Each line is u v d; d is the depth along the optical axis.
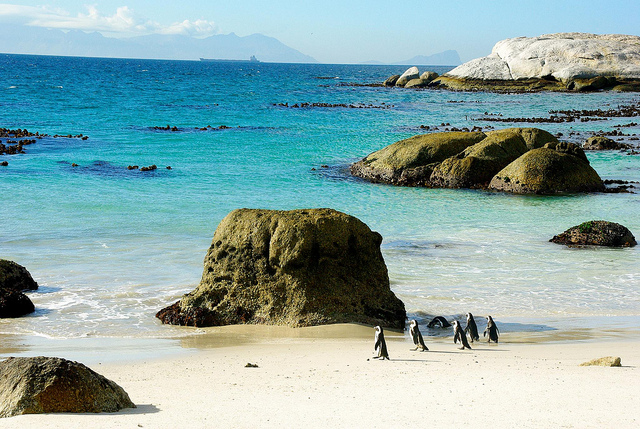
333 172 39.66
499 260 20.83
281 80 184.12
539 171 33.84
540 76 115.44
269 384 9.98
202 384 10.05
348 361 11.81
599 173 39.69
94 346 13.05
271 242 15.48
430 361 11.74
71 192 30.59
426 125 64.81
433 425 7.61
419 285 18.14
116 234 23.33
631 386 9.44
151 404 8.77
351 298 15.40
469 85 122.00
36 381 8.38
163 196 30.55
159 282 18.05
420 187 35.66
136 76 179.88
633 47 114.44
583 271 19.72
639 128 60.97
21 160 39.47
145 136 53.66
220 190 32.69
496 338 13.52
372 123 66.81
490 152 36.47
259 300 15.54
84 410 8.30
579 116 72.25
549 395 8.96
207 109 80.81
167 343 13.49
